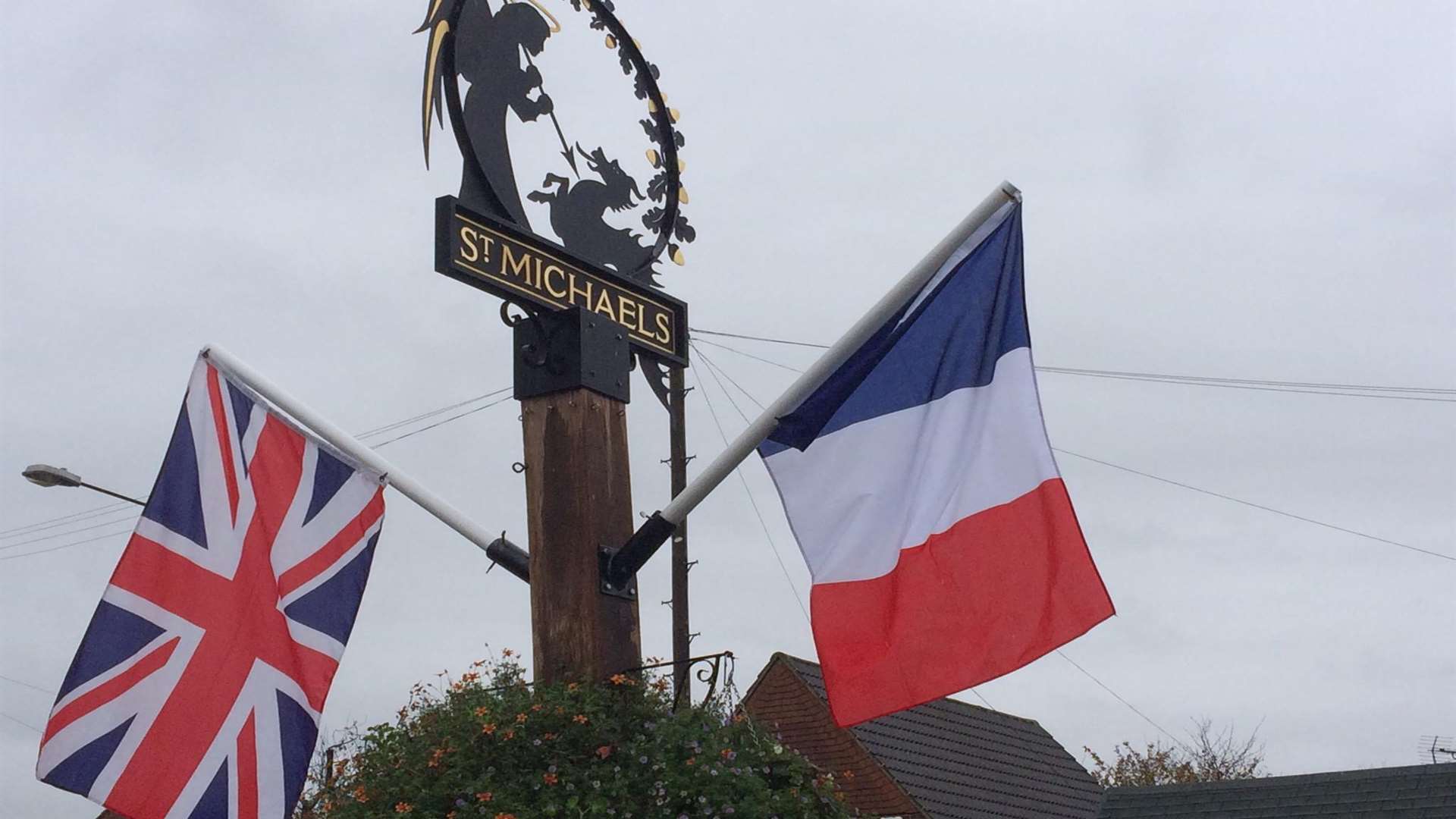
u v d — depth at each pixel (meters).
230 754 5.86
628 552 6.18
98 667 5.80
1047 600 5.71
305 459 6.36
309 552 6.22
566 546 6.25
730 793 5.64
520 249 6.31
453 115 6.28
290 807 5.86
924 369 6.11
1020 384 6.06
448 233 6.03
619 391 6.54
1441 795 12.79
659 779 5.58
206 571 6.05
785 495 5.96
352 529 6.33
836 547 5.87
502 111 6.46
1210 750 37.38
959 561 5.84
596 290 6.59
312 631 6.12
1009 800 20.11
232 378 6.38
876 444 6.00
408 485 6.48
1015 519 5.86
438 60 6.24
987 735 21.59
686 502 6.12
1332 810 13.22
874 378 6.09
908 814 18.61
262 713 5.95
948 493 5.95
